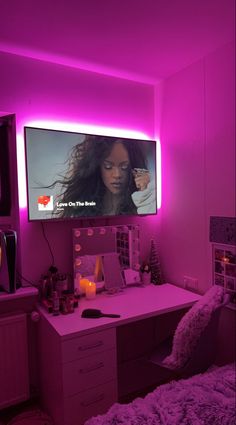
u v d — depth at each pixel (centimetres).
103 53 219
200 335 173
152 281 266
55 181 221
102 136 241
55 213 221
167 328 260
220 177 220
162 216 279
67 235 238
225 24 186
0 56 210
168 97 265
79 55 221
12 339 205
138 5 164
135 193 258
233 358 214
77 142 229
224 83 213
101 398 184
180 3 164
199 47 214
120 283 248
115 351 188
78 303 220
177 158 259
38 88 224
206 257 235
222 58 214
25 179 215
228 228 215
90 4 162
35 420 197
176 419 118
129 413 126
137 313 199
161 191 279
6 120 220
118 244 256
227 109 212
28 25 181
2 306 206
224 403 127
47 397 203
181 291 245
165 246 277
